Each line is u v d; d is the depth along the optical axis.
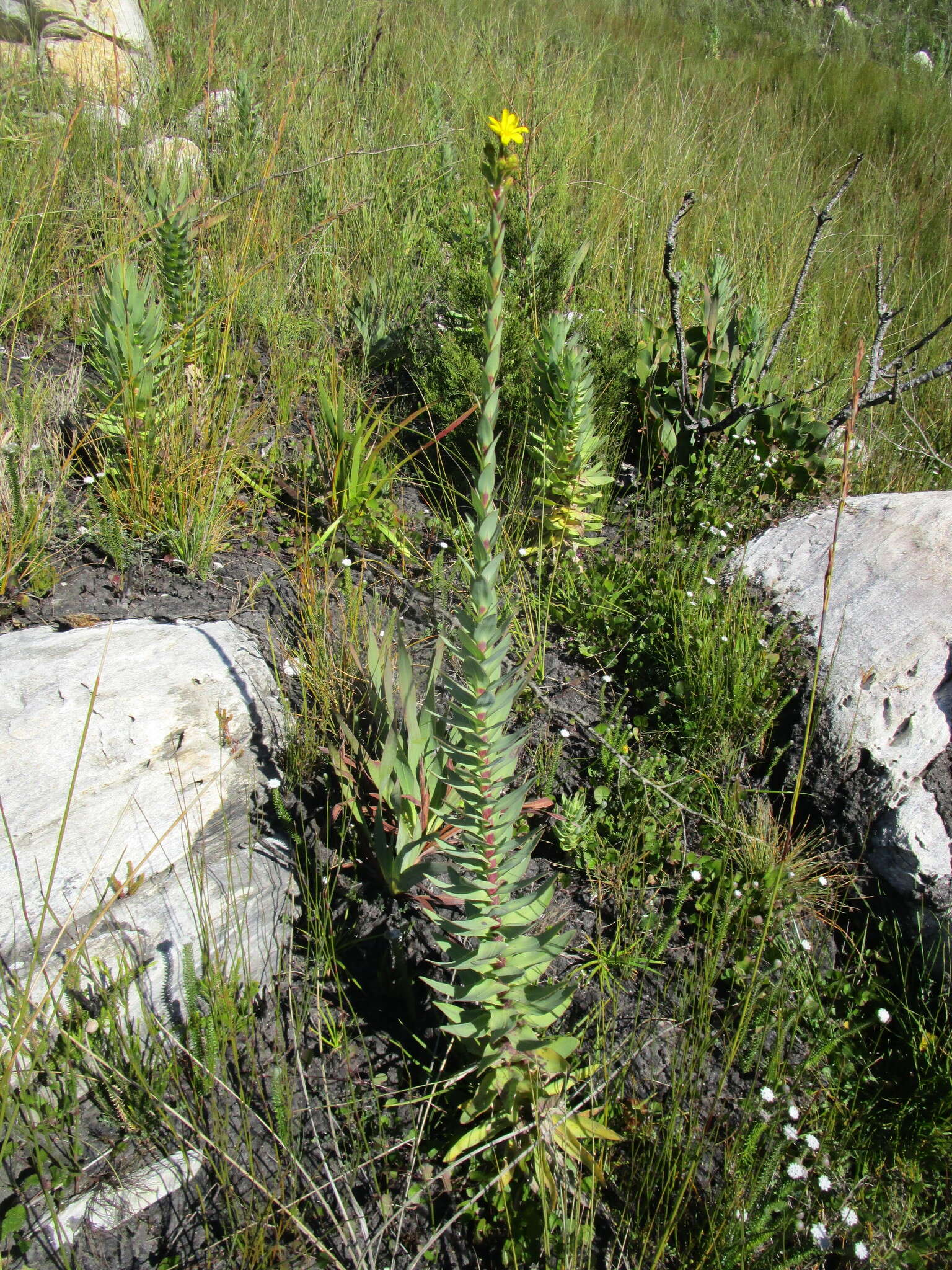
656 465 4.33
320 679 2.94
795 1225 2.11
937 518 3.56
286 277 4.86
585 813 2.91
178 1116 2.03
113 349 3.31
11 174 4.82
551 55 8.69
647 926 2.62
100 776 2.48
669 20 12.12
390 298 4.82
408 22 8.62
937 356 5.32
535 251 4.77
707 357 4.24
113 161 5.28
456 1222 2.06
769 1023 2.37
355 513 3.73
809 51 11.26
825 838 2.95
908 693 3.02
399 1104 2.17
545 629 3.42
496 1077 2.09
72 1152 2.06
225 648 2.90
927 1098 2.39
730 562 3.75
